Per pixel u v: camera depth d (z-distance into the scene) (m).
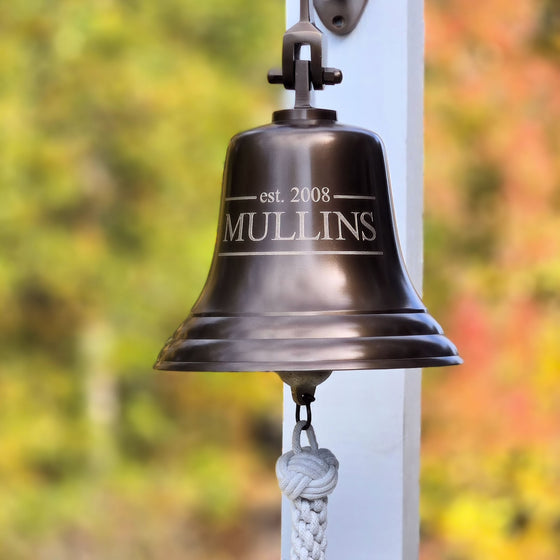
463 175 11.14
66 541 14.32
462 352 10.38
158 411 15.03
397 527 4.07
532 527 10.23
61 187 13.95
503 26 11.12
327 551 4.12
